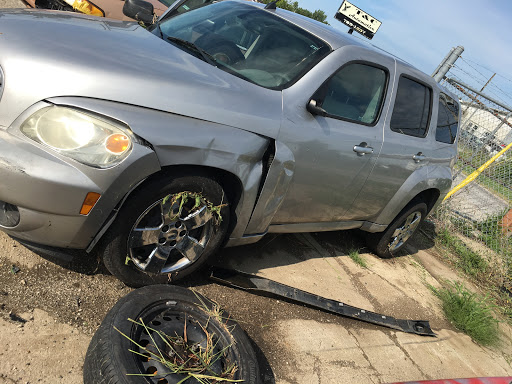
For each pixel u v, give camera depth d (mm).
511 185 7656
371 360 3141
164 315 2350
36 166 2094
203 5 3918
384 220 4449
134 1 3891
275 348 2820
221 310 2607
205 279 3115
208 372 2139
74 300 2496
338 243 4785
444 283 5164
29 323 2250
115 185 2229
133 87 2318
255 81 2957
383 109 3777
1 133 2105
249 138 2697
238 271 3232
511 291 5957
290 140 2947
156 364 2039
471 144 7711
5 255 2564
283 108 2920
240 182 2754
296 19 3617
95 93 2215
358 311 3559
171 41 3102
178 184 2469
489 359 3908
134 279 2629
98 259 2695
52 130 2141
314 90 3115
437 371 3367
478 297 4734
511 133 7570
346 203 3818
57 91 2164
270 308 3166
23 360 2055
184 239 2703
